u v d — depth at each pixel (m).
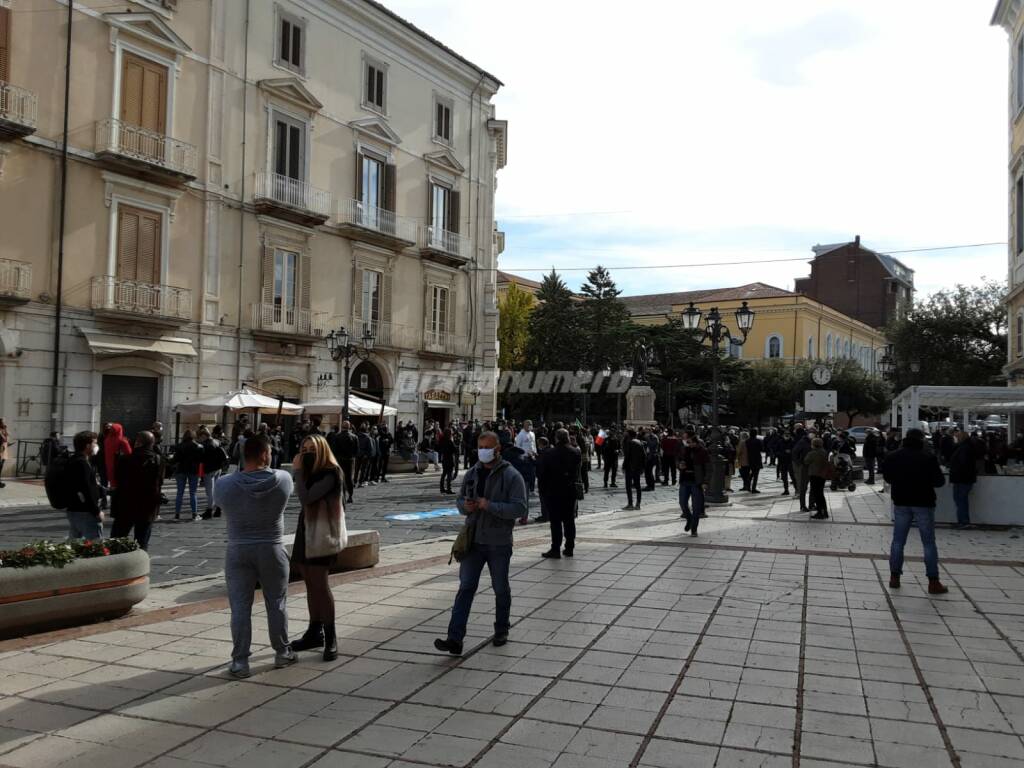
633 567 9.83
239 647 5.56
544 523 14.68
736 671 5.75
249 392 22.48
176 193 24.89
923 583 8.91
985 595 8.31
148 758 4.25
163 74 24.62
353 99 31.12
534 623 7.08
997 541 12.55
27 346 21.44
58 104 22.08
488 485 6.36
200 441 14.62
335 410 25.92
